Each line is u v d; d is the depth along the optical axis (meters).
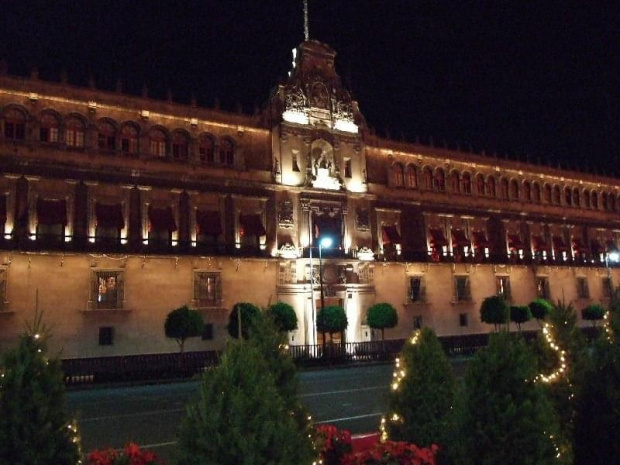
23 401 8.09
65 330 42.06
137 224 46.94
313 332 51.41
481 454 9.30
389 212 61.59
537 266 72.19
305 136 57.00
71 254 42.84
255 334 10.98
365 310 57.28
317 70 59.53
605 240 83.19
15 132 43.28
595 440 11.30
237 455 7.41
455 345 56.09
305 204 55.56
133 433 20.61
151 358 42.59
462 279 65.44
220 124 52.75
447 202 66.62
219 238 51.03
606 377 11.49
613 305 12.41
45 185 43.69
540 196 76.81
